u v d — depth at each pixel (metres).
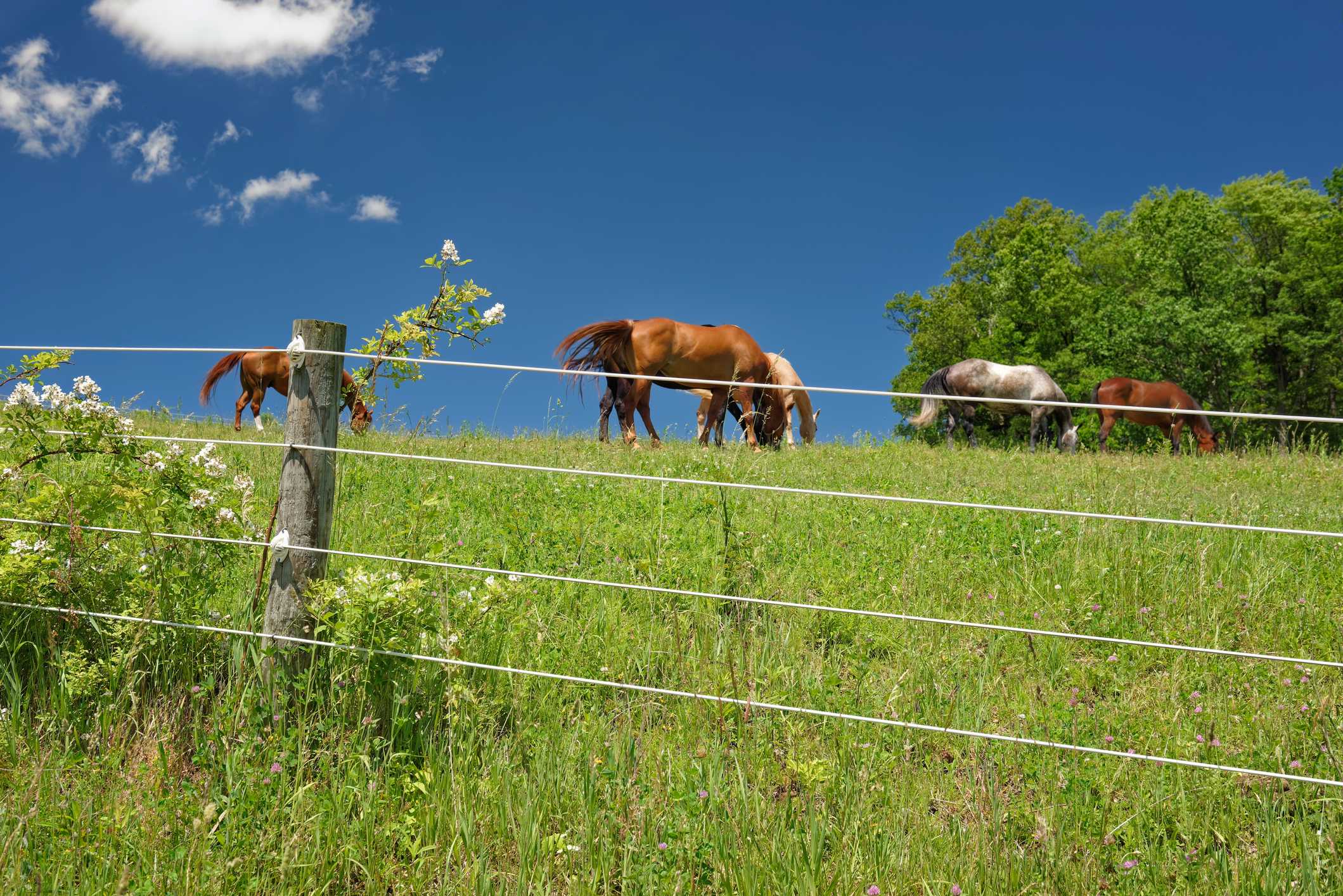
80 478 4.19
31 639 3.24
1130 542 5.48
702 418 13.29
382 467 6.71
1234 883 2.42
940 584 4.86
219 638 3.29
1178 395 18.78
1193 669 3.85
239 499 3.52
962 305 39.00
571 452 8.99
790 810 2.61
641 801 2.73
